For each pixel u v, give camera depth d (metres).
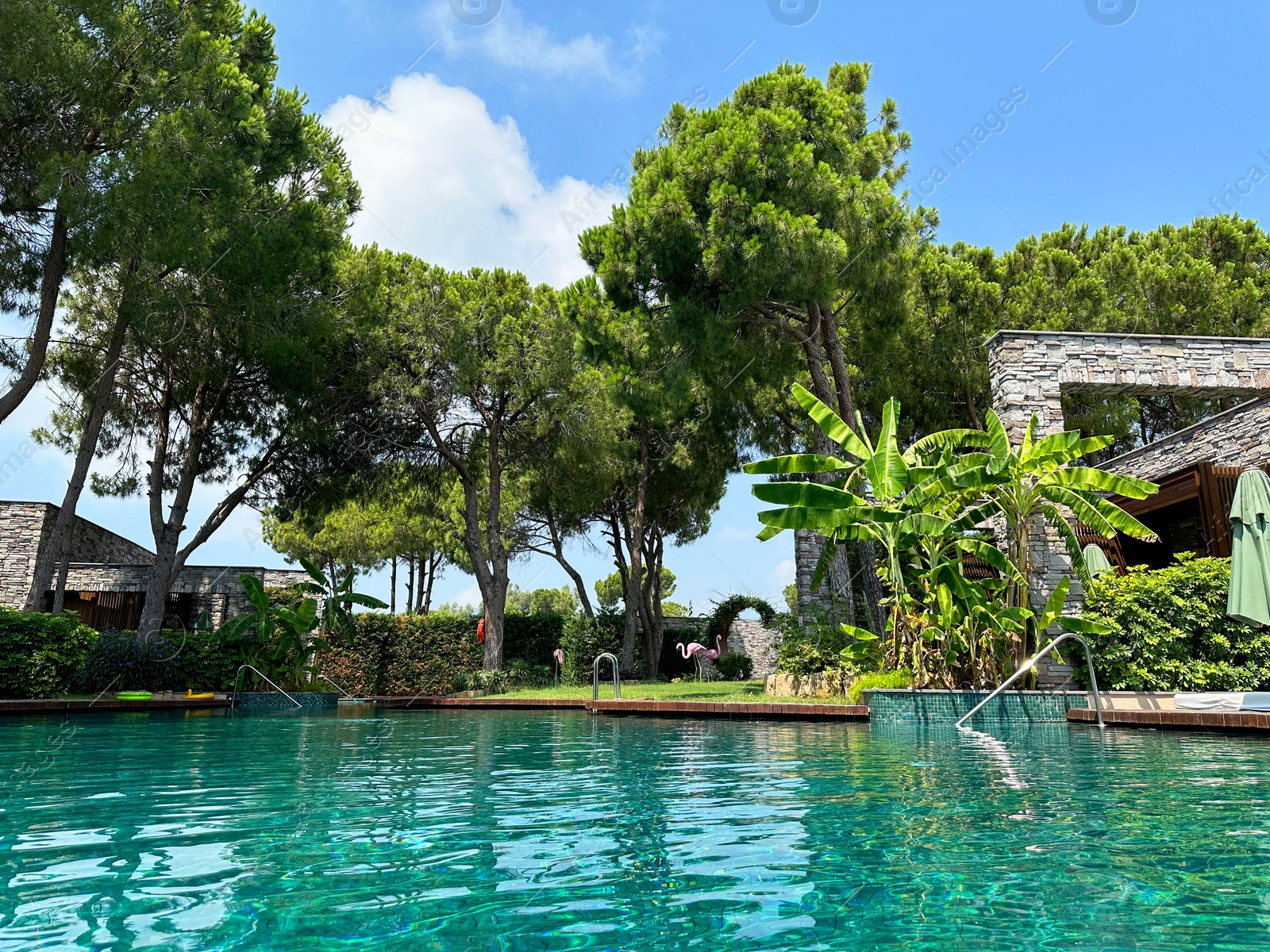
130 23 12.29
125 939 2.03
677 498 23.19
